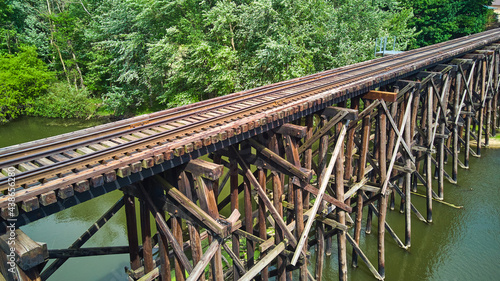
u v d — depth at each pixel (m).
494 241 12.74
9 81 28.27
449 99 17.11
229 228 5.64
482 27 34.72
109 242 12.44
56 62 33.06
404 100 12.23
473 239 12.90
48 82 30.80
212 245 5.72
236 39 23.80
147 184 6.06
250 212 8.14
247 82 22.25
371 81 9.78
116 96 26.98
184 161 5.69
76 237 12.77
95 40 29.78
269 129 7.18
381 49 22.91
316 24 22.50
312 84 10.50
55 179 4.39
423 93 13.80
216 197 8.37
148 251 6.43
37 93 29.89
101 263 11.31
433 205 15.13
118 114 28.52
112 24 25.53
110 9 28.36
